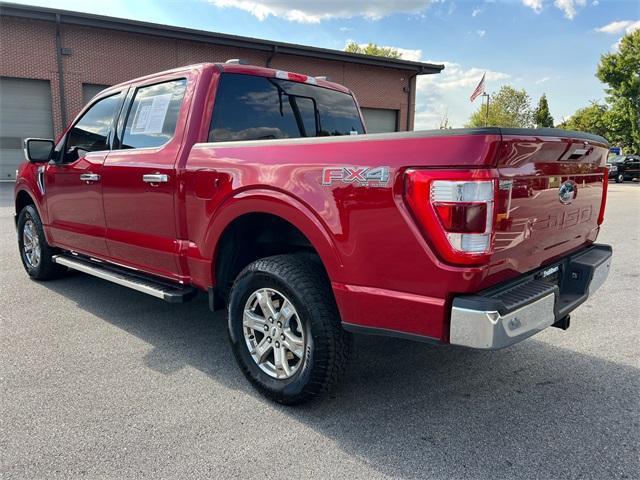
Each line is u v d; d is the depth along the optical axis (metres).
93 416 2.76
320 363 2.68
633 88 38.59
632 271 6.32
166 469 2.31
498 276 2.36
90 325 4.21
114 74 19.11
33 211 5.31
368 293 2.44
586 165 3.02
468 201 2.12
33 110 18.36
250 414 2.81
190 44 20.42
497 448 2.51
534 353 3.72
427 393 3.09
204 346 3.80
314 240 2.61
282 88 3.86
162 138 3.59
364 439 2.58
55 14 17.34
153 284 3.71
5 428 2.63
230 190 2.99
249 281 2.96
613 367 3.48
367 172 2.37
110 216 4.05
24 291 5.18
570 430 2.67
